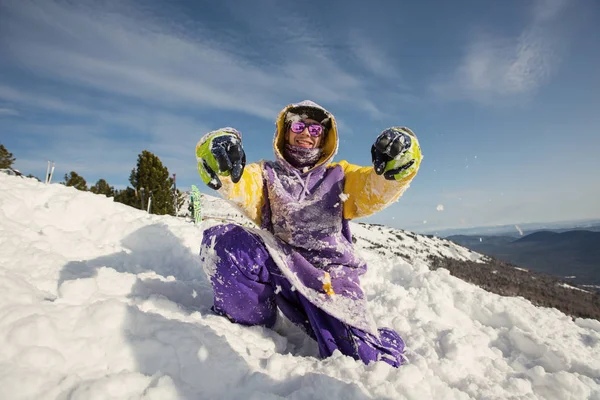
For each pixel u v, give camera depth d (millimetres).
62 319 1439
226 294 2094
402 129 1724
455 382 1911
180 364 1451
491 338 2754
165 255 3582
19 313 1373
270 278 2170
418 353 2277
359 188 2074
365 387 1503
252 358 1729
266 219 2189
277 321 2383
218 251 2053
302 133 2186
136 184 19641
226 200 2004
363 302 2109
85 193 4215
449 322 3029
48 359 1244
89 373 1287
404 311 3047
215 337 1706
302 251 2156
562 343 2674
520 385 1932
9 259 2225
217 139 1656
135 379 1266
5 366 1169
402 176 1676
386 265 4449
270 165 2250
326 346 2037
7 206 3184
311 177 2189
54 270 2219
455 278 3809
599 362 2393
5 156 23547
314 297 2020
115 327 1509
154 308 1977
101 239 3516
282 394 1470
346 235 2277
